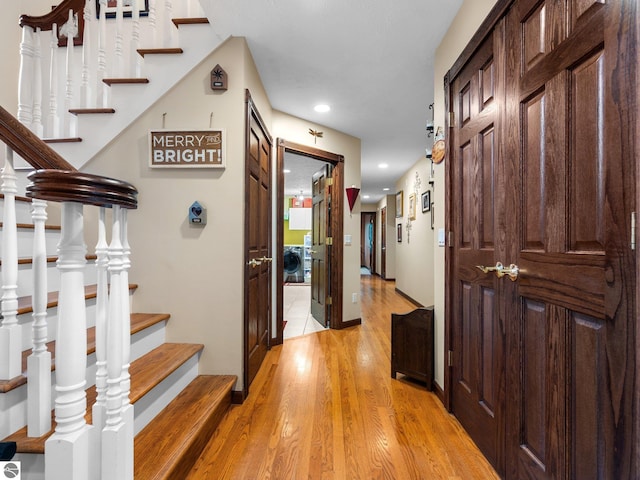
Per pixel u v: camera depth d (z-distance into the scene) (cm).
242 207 204
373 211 1055
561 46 101
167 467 119
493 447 143
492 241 147
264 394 214
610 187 82
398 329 240
